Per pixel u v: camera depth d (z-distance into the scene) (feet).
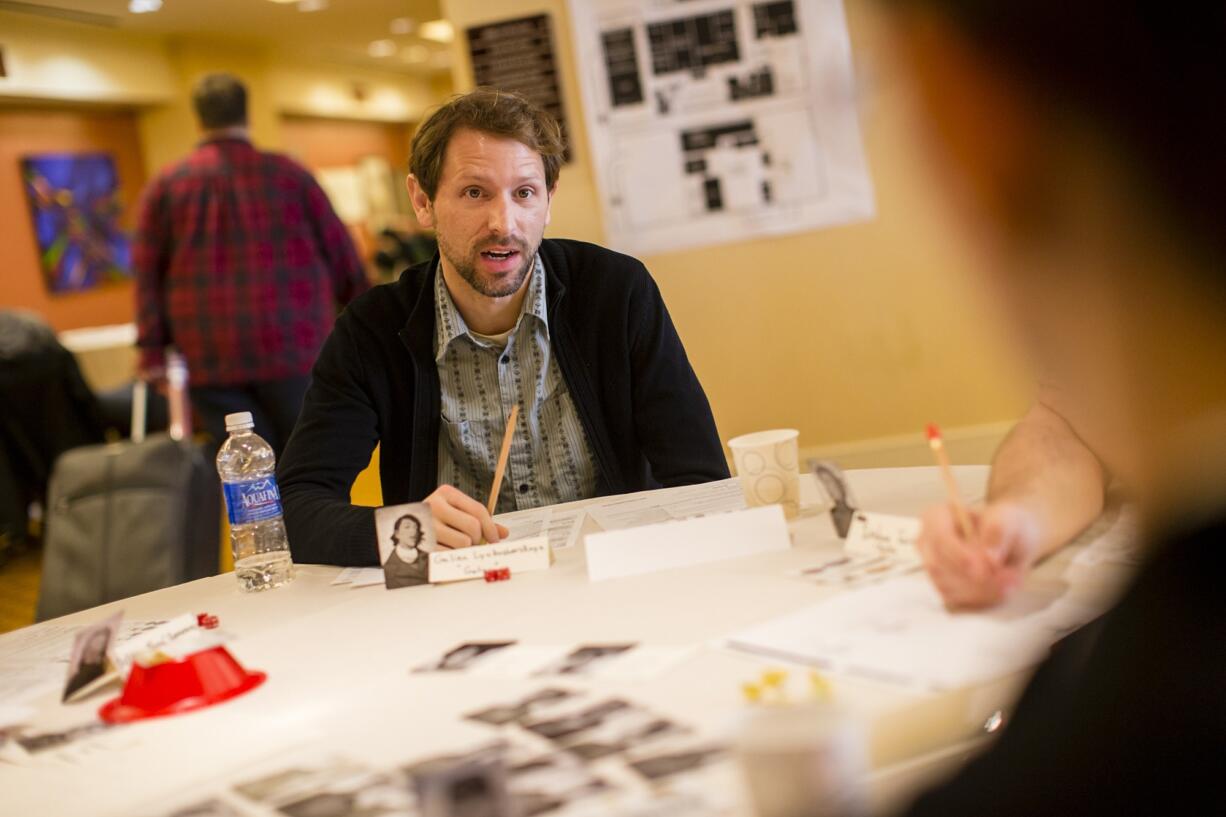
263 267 13.75
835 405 14.40
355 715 3.44
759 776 2.06
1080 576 3.40
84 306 29.94
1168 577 1.13
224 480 5.72
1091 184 0.94
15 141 28.35
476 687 3.49
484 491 6.99
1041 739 1.21
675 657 3.43
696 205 14.21
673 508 5.59
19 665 4.70
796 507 5.00
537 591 4.50
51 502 9.23
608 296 6.95
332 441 6.73
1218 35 0.89
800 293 14.26
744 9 13.75
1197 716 1.09
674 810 2.42
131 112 31.99
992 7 0.93
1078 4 0.91
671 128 14.10
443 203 6.46
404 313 7.00
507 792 2.33
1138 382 1.01
